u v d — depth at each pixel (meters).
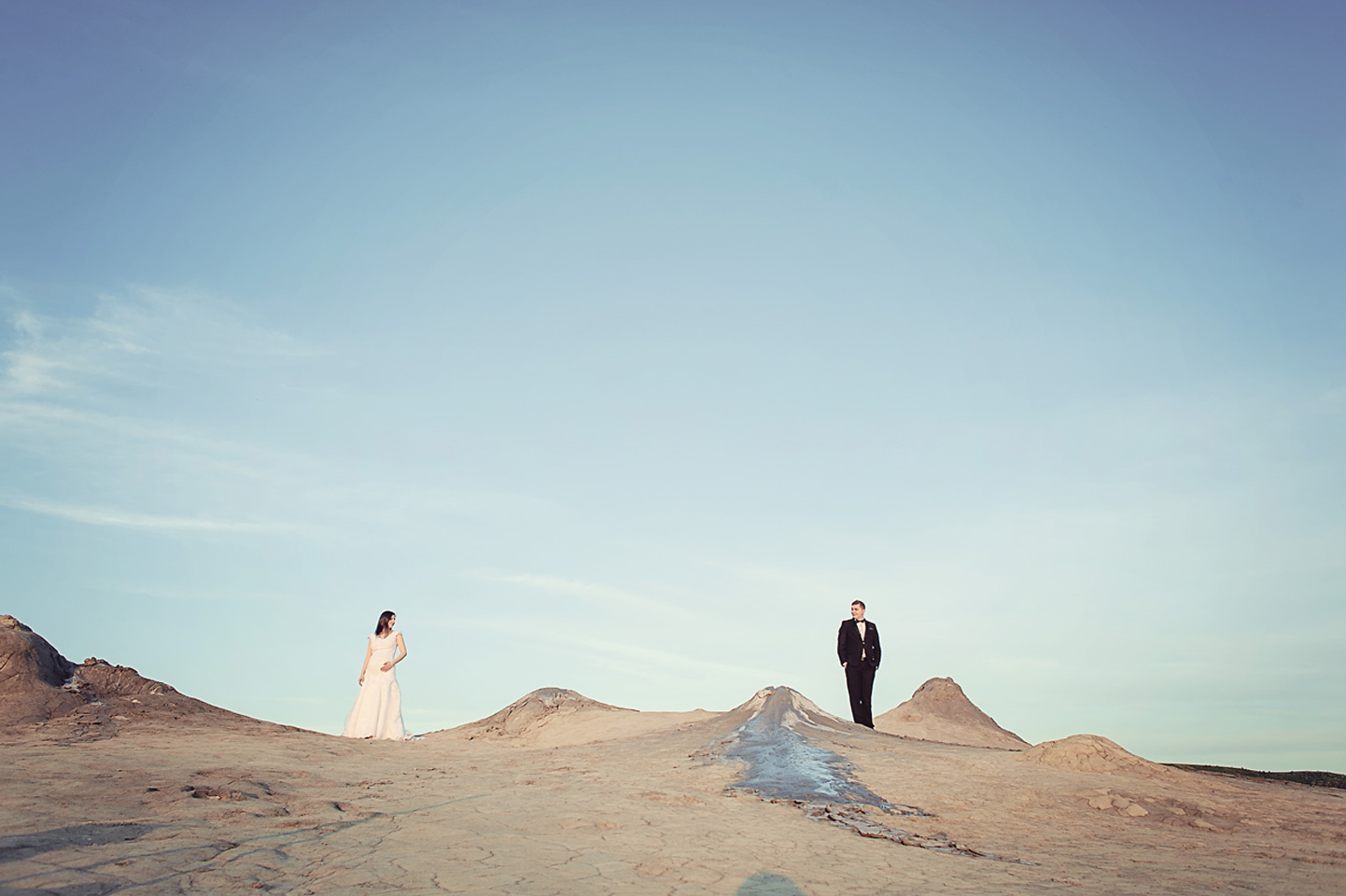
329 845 7.32
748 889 6.60
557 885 6.38
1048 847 8.94
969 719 23.23
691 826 8.84
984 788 11.72
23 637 15.45
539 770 13.12
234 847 7.01
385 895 5.95
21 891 5.48
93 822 7.46
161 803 8.52
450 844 7.52
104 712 14.92
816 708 18.05
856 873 7.33
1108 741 13.27
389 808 9.08
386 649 18.33
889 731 22.00
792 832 8.92
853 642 18.81
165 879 6.04
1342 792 11.98
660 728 18.67
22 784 8.88
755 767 13.02
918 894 6.73
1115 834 9.65
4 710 13.96
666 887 6.52
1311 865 8.28
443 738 21.28
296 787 10.13
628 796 10.47
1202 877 7.66
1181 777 12.26
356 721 17.91
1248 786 12.00
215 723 15.69
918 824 9.78
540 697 23.50
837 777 12.17
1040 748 13.55
